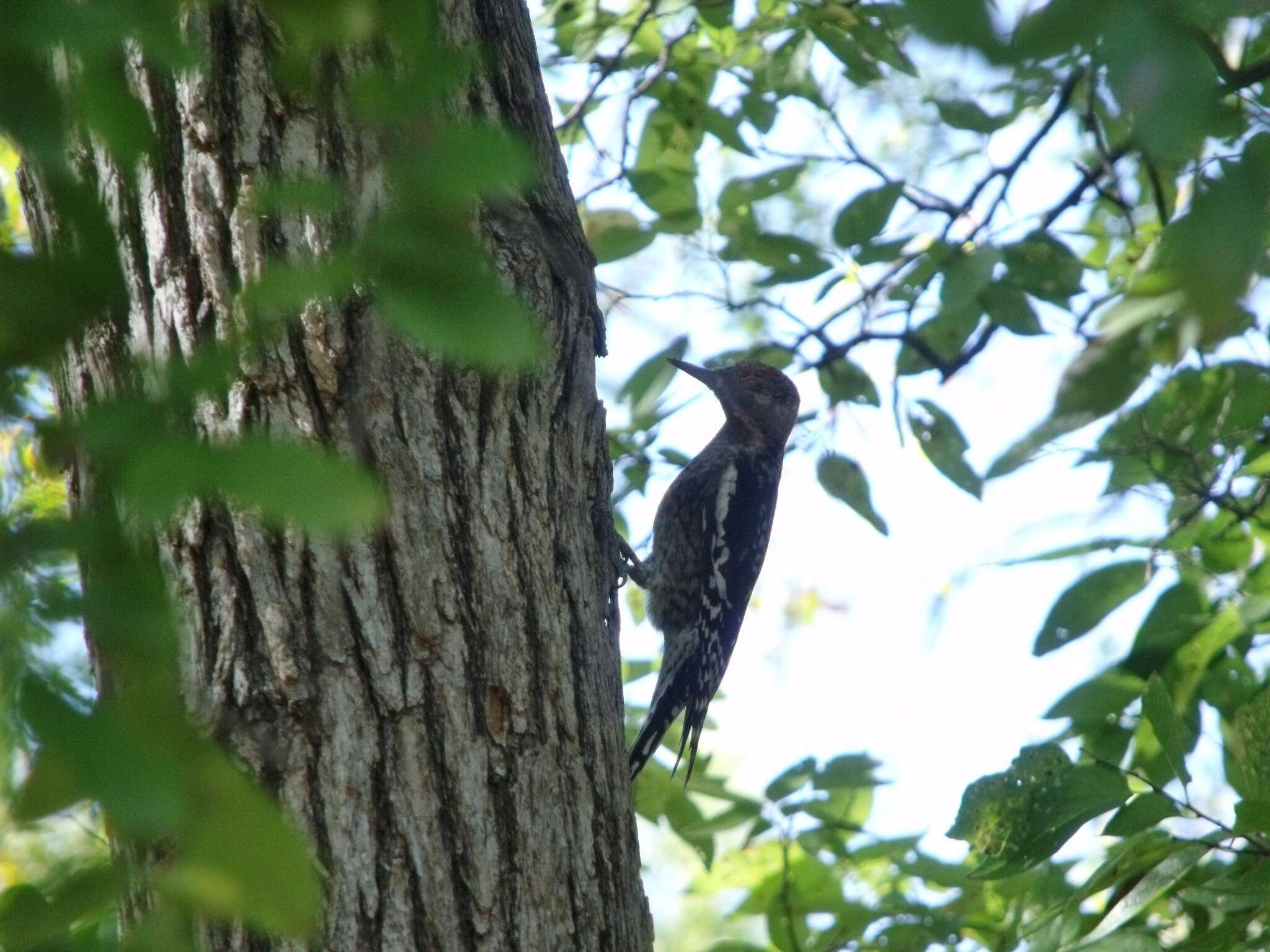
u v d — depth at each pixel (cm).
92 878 233
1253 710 723
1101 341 464
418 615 566
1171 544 901
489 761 566
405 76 228
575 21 1224
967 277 928
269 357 551
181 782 192
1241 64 395
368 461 565
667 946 1688
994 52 199
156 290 551
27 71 213
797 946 993
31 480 243
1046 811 722
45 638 196
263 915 196
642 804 1112
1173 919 820
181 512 219
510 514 605
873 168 1109
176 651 205
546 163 679
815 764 1055
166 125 561
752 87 1159
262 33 561
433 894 538
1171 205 910
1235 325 263
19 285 199
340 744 540
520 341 211
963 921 986
